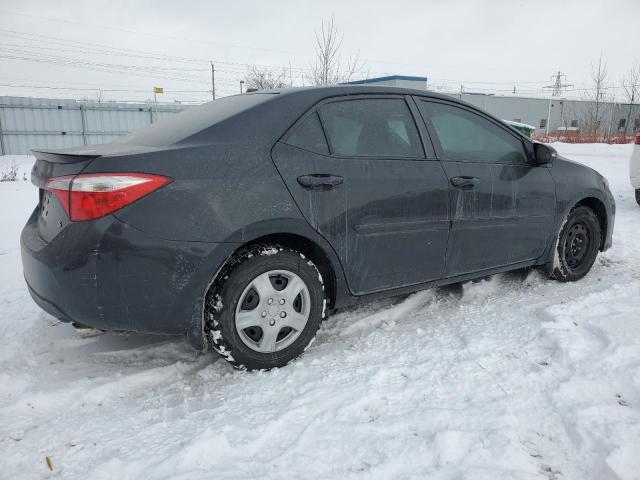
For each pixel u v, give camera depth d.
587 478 1.83
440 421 2.14
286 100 2.77
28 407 2.36
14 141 22.30
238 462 1.92
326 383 2.49
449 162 3.17
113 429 2.18
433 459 1.92
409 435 2.06
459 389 2.40
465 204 3.20
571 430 2.07
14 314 3.51
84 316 2.32
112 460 1.91
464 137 3.37
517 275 4.21
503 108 42.25
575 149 22.16
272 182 2.53
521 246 3.63
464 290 3.81
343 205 2.72
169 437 2.10
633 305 3.33
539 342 2.85
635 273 4.21
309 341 2.77
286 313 2.66
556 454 1.95
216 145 2.49
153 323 2.38
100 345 3.04
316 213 2.64
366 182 2.80
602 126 38.50
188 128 2.67
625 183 9.61
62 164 2.38
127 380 2.59
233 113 2.70
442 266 3.21
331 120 2.83
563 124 44.34
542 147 3.59
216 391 2.50
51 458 1.98
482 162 3.35
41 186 2.56
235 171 2.47
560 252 3.90
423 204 3.01
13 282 4.21
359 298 2.94
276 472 1.86
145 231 2.26
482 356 2.71
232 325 2.51
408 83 25.62
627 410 2.18
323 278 2.90
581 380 2.41
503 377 2.49
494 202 3.36
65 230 2.28
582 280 4.09
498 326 3.12
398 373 2.57
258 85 32.81
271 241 2.68
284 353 2.68
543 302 3.54
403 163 2.97
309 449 1.99
